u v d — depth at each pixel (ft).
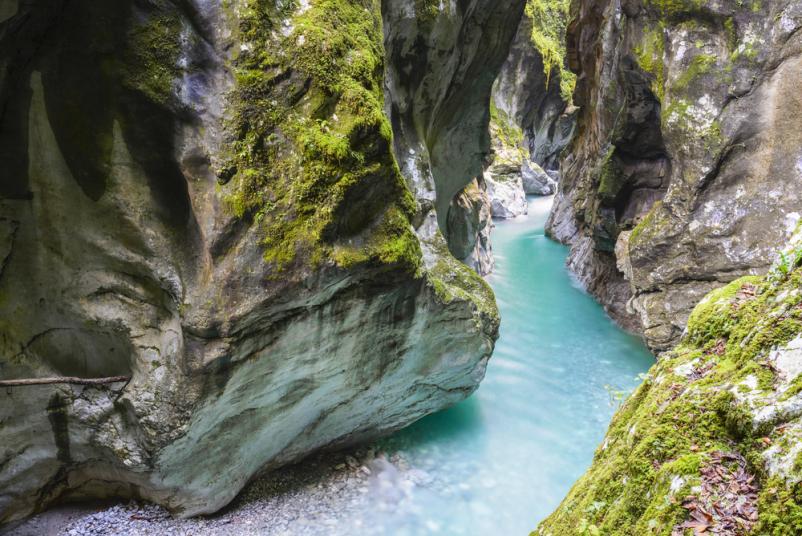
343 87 18.97
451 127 42.63
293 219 18.13
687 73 35.60
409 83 32.91
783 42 32.19
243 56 17.81
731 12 33.81
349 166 18.79
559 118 148.66
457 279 31.14
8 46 16.39
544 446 31.17
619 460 10.77
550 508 25.98
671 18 36.52
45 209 18.65
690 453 9.04
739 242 33.96
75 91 17.75
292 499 24.66
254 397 20.66
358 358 23.15
